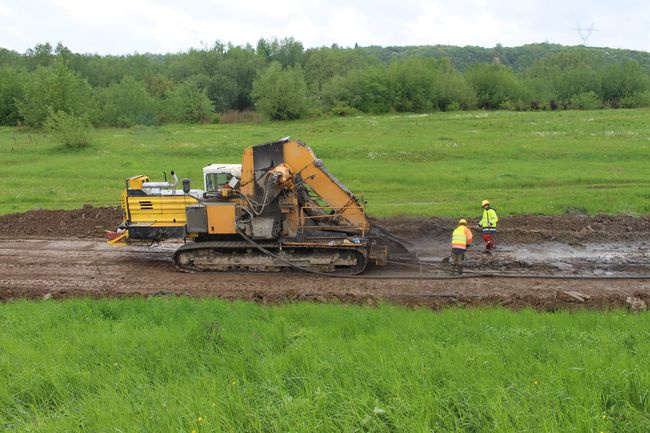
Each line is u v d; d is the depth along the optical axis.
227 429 5.96
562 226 17.81
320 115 63.19
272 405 6.37
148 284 13.72
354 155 32.22
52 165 31.33
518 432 5.59
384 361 7.36
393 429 5.95
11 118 63.09
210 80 81.88
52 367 7.64
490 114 59.00
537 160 29.62
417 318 10.02
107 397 6.74
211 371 7.60
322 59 94.31
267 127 52.12
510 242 16.59
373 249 14.38
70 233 18.64
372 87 69.44
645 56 181.25
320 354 7.77
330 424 5.91
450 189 24.20
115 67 96.00
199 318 10.09
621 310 10.77
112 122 55.28
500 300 11.88
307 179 13.95
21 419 6.40
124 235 14.90
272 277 14.05
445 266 14.56
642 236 16.73
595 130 39.78
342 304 11.73
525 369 7.09
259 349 8.34
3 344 8.73
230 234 14.53
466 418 6.02
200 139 40.72
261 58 89.31
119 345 8.59
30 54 100.88
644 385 6.45
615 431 5.73
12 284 13.91
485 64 82.31
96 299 12.32
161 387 6.98
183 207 14.59
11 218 19.83
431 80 70.38
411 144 34.72
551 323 9.61
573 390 6.46
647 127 40.69
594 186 23.56
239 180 14.16
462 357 7.51
